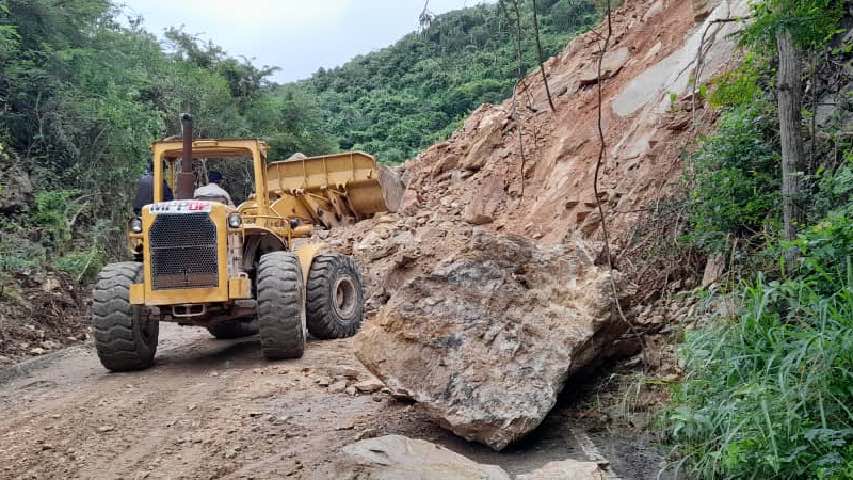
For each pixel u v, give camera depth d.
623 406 4.36
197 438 4.53
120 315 6.58
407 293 4.36
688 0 10.94
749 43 4.44
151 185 7.73
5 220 10.70
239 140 7.62
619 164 8.74
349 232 13.44
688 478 3.53
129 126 14.00
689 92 8.19
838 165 4.94
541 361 4.18
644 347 4.89
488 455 3.98
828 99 5.56
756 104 5.47
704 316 4.87
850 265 3.45
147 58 20.03
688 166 6.43
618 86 10.76
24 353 7.88
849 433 2.99
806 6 4.08
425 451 3.67
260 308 6.70
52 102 12.49
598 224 7.68
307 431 4.57
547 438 4.19
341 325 8.13
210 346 8.24
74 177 12.74
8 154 11.77
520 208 10.73
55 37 13.12
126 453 4.35
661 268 6.25
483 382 4.06
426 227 11.75
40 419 5.16
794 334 3.38
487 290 4.38
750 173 5.32
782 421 3.12
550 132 11.79
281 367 6.53
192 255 6.68
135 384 6.19
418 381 4.12
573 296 4.60
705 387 3.81
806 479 3.03
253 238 7.61
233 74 28.81
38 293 9.38
